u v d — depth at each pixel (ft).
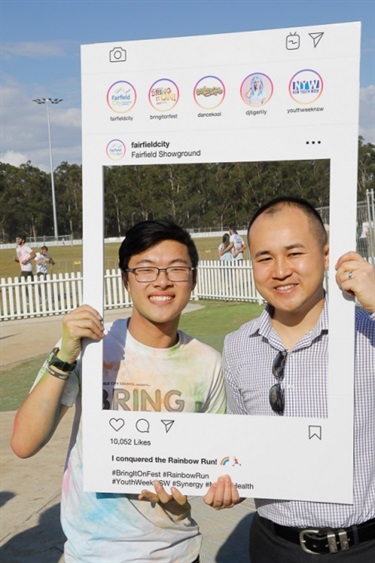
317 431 6.95
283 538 7.21
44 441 7.18
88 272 7.18
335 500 6.92
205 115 6.93
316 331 7.01
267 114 6.81
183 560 7.55
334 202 6.70
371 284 6.48
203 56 6.88
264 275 7.00
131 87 7.05
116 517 7.30
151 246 7.22
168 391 7.39
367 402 6.97
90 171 7.18
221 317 42.55
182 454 7.26
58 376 7.06
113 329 7.56
